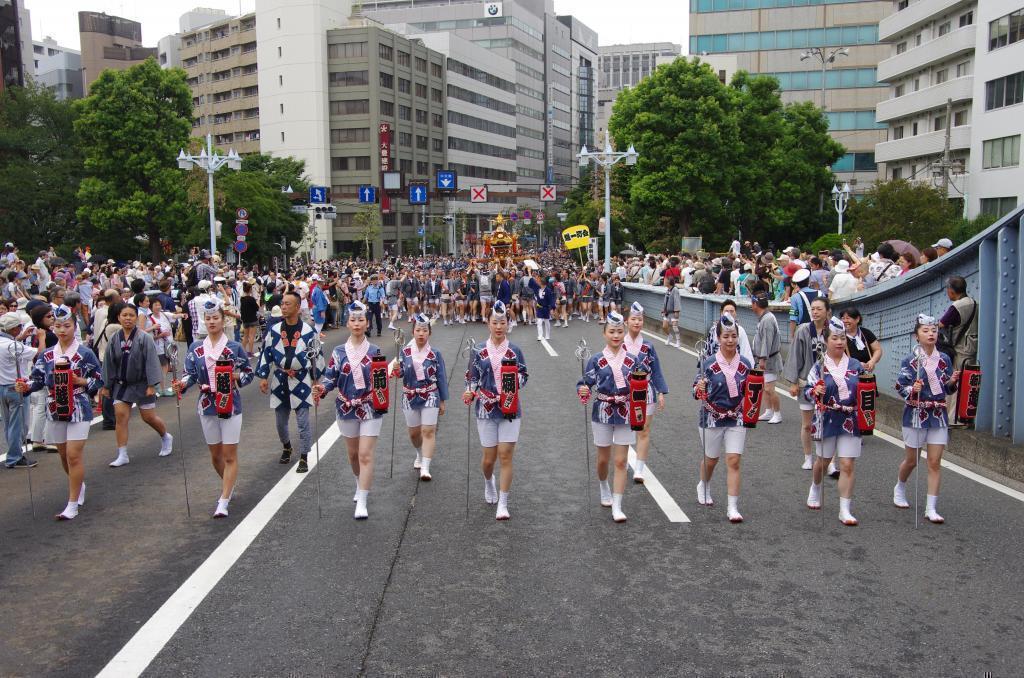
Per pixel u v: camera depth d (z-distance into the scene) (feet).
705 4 250.16
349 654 17.99
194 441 39.65
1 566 23.39
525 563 23.16
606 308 97.60
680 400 48.32
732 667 17.33
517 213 338.54
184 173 171.53
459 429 41.39
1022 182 123.75
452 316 102.68
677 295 75.05
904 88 178.29
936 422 26.32
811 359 32.45
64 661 17.84
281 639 18.71
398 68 298.35
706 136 156.87
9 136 188.34
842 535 25.31
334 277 103.91
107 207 168.25
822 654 17.85
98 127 167.22
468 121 352.08
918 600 20.53
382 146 281.54
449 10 406.62
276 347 33.45
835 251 60.59
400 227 303.48
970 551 23.84
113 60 394.73
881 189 120.26
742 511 27.73
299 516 27.53
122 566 23.26
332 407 48.73
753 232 195.00
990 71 131.75
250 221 186.60
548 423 42.68
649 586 21.50
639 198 160.15
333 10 291.79
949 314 35.17
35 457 37.17
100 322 46.98
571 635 18.79
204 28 321.93
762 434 39.22
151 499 29.71
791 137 191.72
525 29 416.46
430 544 24.73
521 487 30.89
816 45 244.63
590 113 508.94
